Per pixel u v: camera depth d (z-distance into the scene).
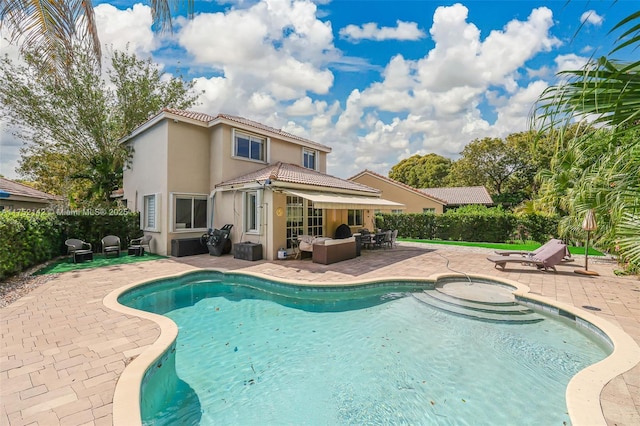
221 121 24.94
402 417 6.75
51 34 8.66
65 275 16.58
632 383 6.48
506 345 10.04
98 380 6.54
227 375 8.42
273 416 6.79
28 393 6.08
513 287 14.95
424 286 15.98
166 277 16.27
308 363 9.05
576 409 5.68
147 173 26.61
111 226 25.64
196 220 25.70
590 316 10.54
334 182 27.61
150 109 38.31
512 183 69.00
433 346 10.03
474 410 6.96
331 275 16.88
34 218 18.41
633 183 4.98
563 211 31.14
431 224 38.47
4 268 14.68
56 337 8.66
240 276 17.53
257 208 22.36
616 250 16.53
